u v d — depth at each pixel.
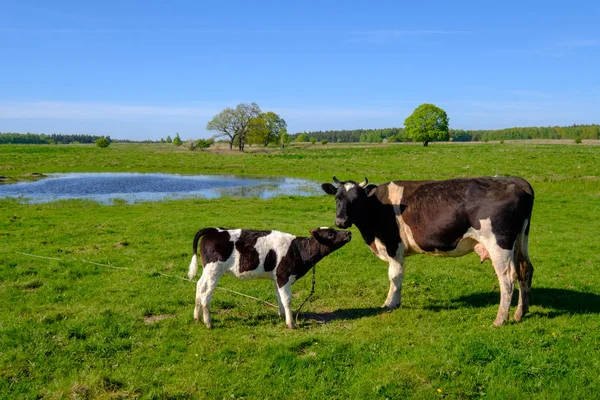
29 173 38.88
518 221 7.25
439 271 10.84
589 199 22.89
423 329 7.30
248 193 28.86
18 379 5.77
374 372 5.86
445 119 97.56
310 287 9.67
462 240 7.61
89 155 61.41
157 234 14.72
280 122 98.19
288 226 16.17
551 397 5.28
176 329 7.34
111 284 9.70
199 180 36.56
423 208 7.76
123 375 5.83
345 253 12.48
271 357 6.28
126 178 37.47
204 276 7.39
